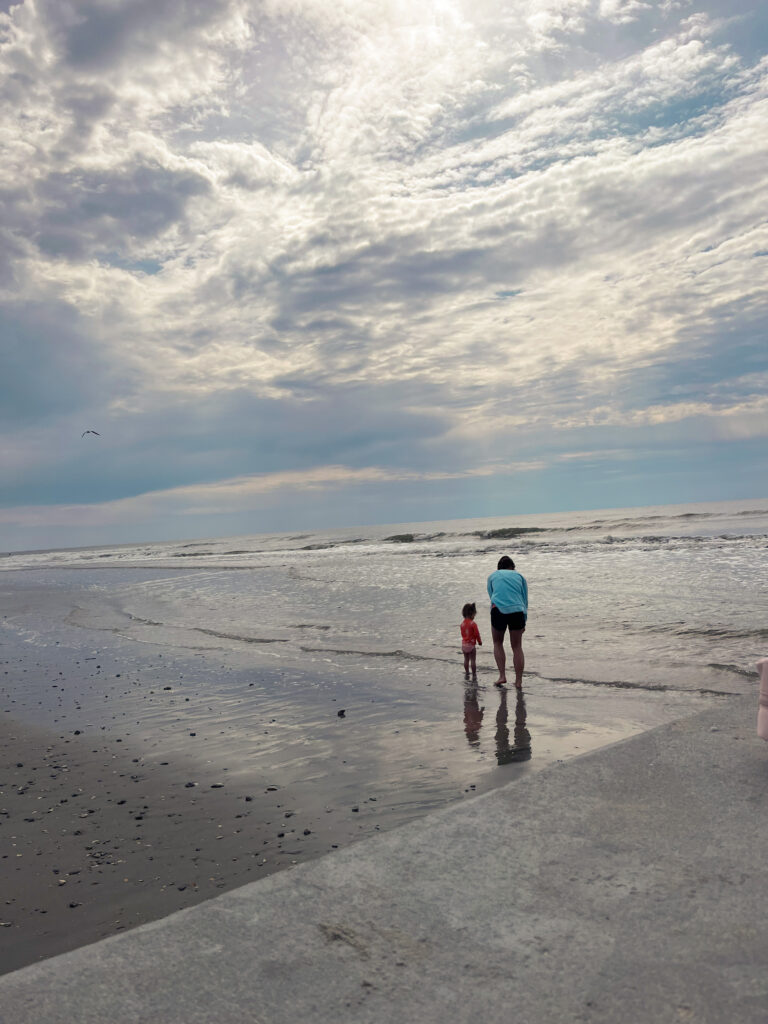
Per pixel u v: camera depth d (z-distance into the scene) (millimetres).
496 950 2299
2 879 4844
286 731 7938
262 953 2346
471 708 8336
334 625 14922
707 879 2678
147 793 6344
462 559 29109
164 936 2477
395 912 2568
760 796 3398
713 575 17719
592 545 32344
